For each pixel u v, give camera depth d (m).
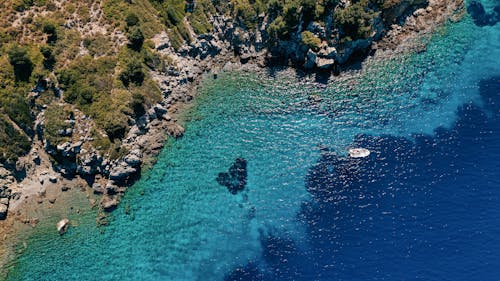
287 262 84.12
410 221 87.06
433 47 113.69
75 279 85.50
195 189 95.31
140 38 103.69
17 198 92.56
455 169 93.50
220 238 88.44
